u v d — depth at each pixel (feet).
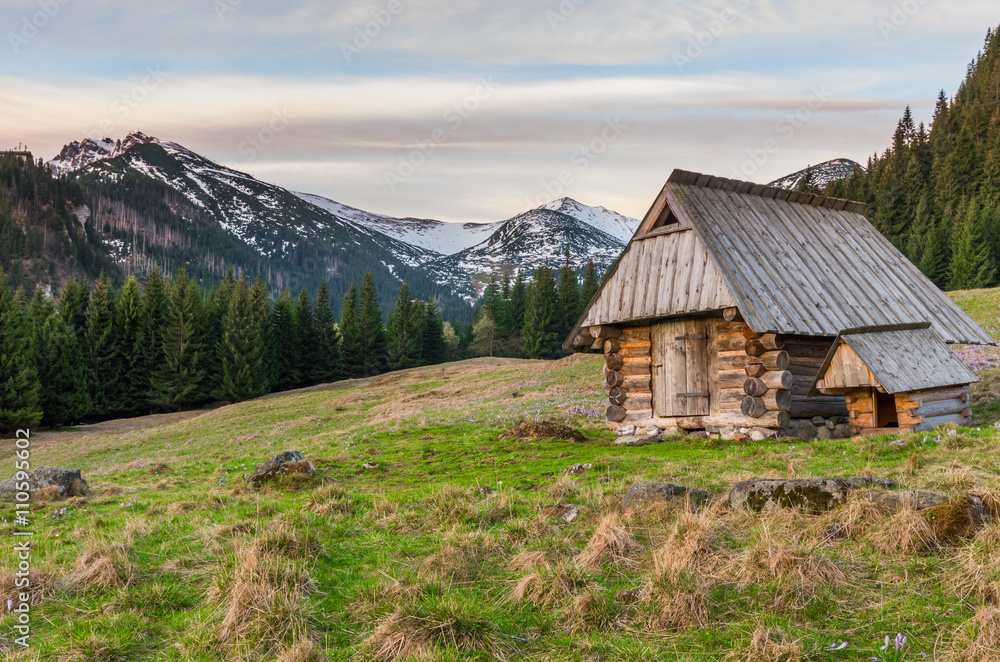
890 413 55.57
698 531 22.95
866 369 48.65
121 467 82.74
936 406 49.65
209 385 288.71
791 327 53.16
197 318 287.28
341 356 372.17
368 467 53.11
